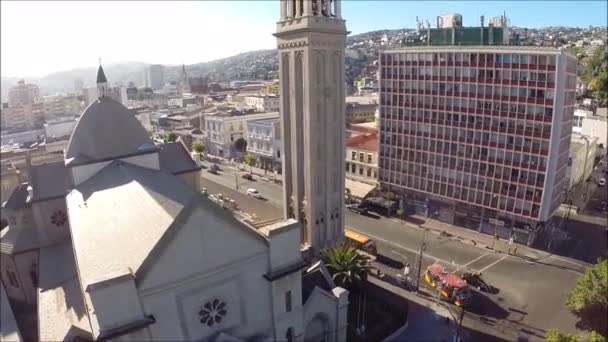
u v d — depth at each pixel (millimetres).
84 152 48406
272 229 30422
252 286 30516
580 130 102688
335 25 47750
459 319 44562
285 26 48250
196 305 28031
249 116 123375
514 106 57562
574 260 57000
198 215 26828
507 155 59688
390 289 50562
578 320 43875
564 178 64125
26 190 52281
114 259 27750
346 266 45469
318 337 39281
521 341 40938
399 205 75312
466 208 66875
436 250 60688
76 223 36500
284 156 53156
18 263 49812
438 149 67125
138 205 33031
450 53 62188
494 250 60312
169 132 131500
